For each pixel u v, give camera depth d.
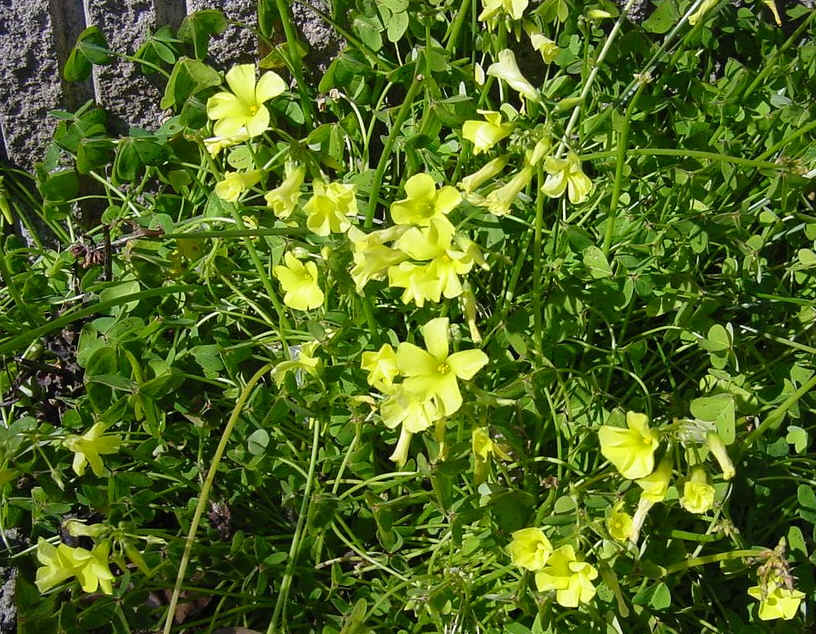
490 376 0.44
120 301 0.40
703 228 0.44
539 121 0.49
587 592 0.34
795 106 0.48
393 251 0.37
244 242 0.46
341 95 0.50
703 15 0.41
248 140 0.45
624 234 0.46
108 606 0.37
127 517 0.42
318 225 0.40
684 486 0.34
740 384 0.41
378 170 0.42
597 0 0.50
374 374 0.37
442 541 0.40
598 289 0.43
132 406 0.43
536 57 0.52
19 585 0.37
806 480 0.40
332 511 0.40
